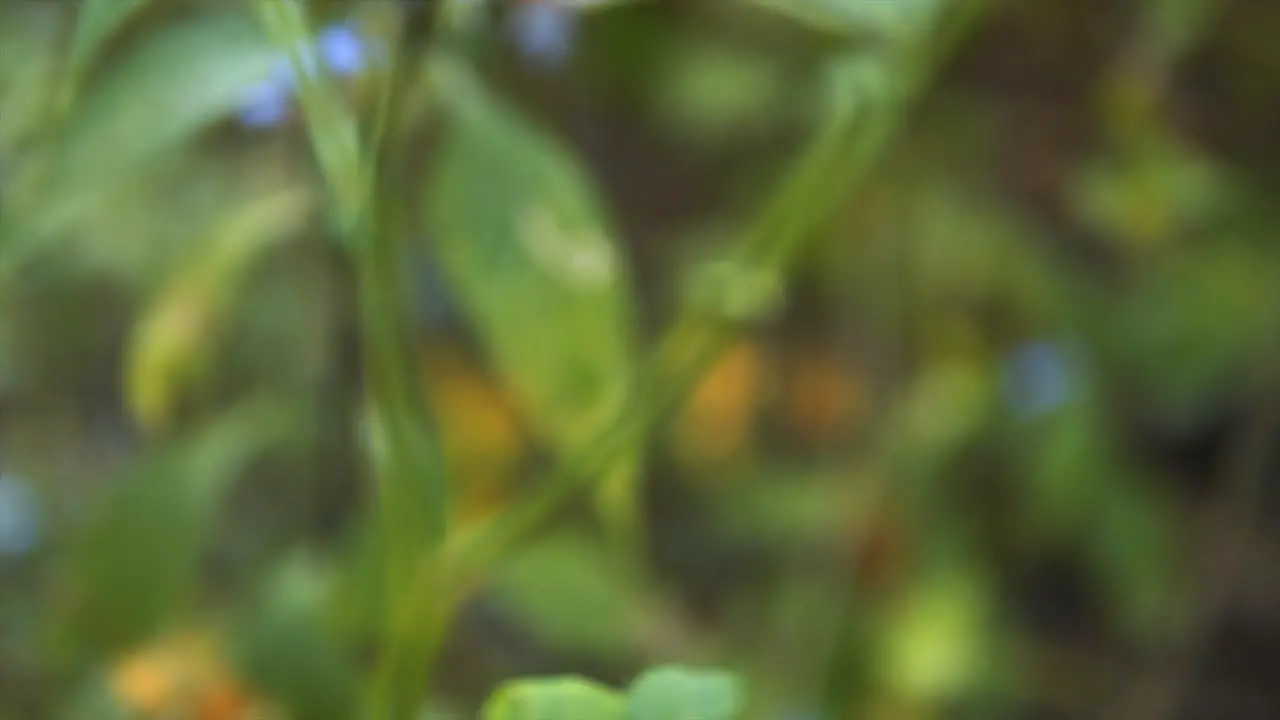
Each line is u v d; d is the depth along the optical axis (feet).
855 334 1.39
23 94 0.95
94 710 0.97
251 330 1.08
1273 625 1.51
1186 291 1.36
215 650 0.97
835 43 1.29
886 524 1.32
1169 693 1.39
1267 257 1.37
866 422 1.38
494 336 0.96
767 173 1.39
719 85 1.36
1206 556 1.41
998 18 1.44
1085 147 1.46
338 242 0.97
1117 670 1.44
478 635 1.21
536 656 1.22
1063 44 1.46
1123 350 1.37
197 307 1.01
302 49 0.86
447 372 1.24
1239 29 1.43
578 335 0.96
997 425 1.34
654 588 1.30
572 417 0.97
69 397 1.16
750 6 1.34
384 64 0.89
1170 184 1.29
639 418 0.95
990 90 1.45
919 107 1.34
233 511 1.10
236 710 0.96
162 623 0.99
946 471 1.34
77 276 1.12
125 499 0.99
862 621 1.30
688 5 1.34
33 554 1.11
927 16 0.93
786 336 1.40
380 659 0.97
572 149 1.33
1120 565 1.36
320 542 1.09
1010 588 1.44
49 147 0.89
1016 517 1.41
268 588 0.99
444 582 0.88
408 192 1.05
